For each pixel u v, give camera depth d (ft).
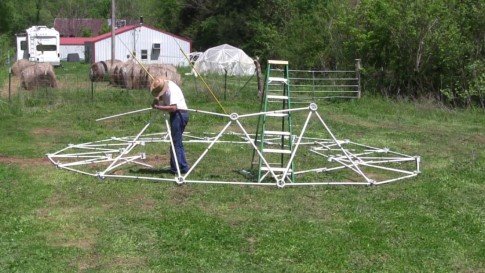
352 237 23.45
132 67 79.87
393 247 22.57
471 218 26.30
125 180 31.17
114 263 20.65
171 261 20.81
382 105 69.05
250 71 128.36
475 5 69.97
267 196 28.91
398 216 26.27
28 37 159.12
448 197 29.55
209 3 172.65
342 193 29.91
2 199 27.61
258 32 143.64
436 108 66.13
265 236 23.32
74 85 76.48
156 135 45.80
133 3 237.25
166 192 29.19
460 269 20.92
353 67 81.87
